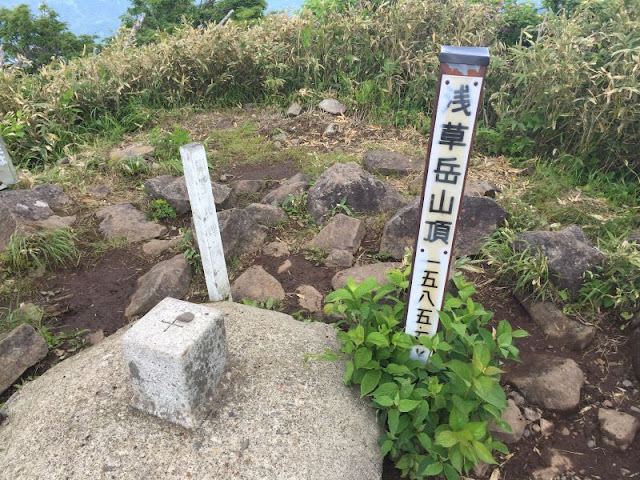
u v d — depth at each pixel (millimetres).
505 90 5480
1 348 2803
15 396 2643
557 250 3305
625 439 2475
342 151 5508
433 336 2428
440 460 2244
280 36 6906
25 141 5465
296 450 2184
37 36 16078
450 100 1893
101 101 6297
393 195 4273
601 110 4602
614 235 3865
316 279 3600
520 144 5141
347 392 2502
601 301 3166
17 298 3449
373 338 2350
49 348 3041
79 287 3588
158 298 3340
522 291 3289
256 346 2688
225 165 5398
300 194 4449
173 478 2059
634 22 4781
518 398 2707
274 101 6711
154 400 2240
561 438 2543
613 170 4898
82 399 2383
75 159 5270
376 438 2361
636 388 2756
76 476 2070
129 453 2143
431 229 2170
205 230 2955
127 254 3912
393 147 5508
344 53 6672
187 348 2086
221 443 2180
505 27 6652
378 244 3914
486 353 2172
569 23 5141
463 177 2029
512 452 2486
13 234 3713
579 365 2887
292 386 2463
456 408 2176
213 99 6953
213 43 6762
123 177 5016
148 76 6773
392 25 6348
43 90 6141
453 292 3348
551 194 4527
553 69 4809
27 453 2184
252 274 3523
